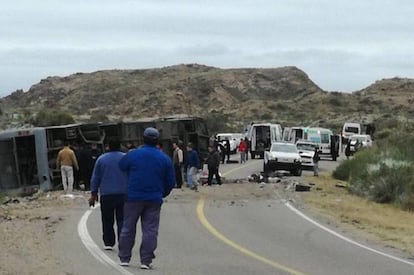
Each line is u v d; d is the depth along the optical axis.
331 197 37.53
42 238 19.70
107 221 17.16
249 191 37.41
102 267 15.14
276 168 52.31
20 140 38.66
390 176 38.00
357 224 27.25
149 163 14.68
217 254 17.92
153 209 14.81
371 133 108.19
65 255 16.73
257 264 16.56
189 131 46.81
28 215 25.52
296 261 17.38
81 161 36.41
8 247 18.03
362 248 20.47
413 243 22.70
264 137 77.31
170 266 15.73
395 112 183.25
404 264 17.80
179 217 26.16
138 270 14.86
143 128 43.97
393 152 48.09
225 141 74.25
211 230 22.81
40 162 38.56
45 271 14.71
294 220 26.70
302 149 61.38
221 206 30.50
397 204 35.31
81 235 20.25
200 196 34.09
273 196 35.44
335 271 16.17
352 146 82.62
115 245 18.05
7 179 38.41
